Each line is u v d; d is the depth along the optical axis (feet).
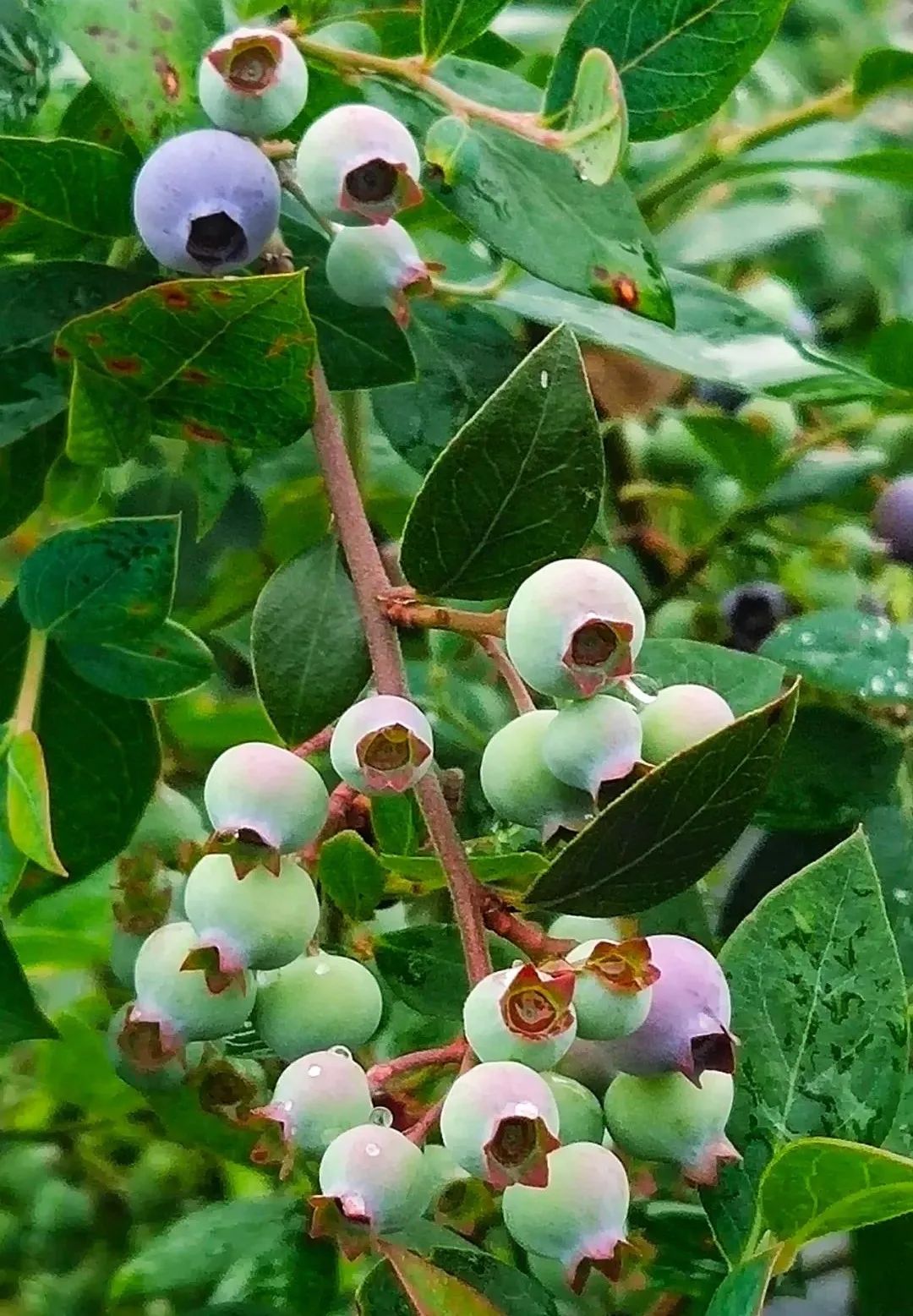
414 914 1.45
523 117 1.14
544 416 1.10
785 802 1.34
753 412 1.64
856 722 1.35
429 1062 1.06
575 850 1.05
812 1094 1.13
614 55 1.19
